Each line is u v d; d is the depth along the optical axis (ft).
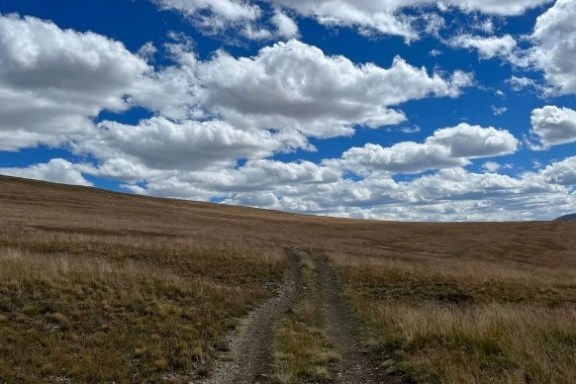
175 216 287.07
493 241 261.44
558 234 299.38
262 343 48.65
